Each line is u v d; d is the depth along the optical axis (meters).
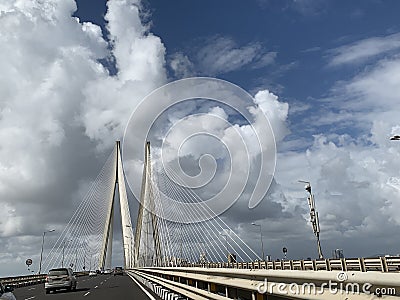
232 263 24.59
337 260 27.56
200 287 12.88
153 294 24.86
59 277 33.09
